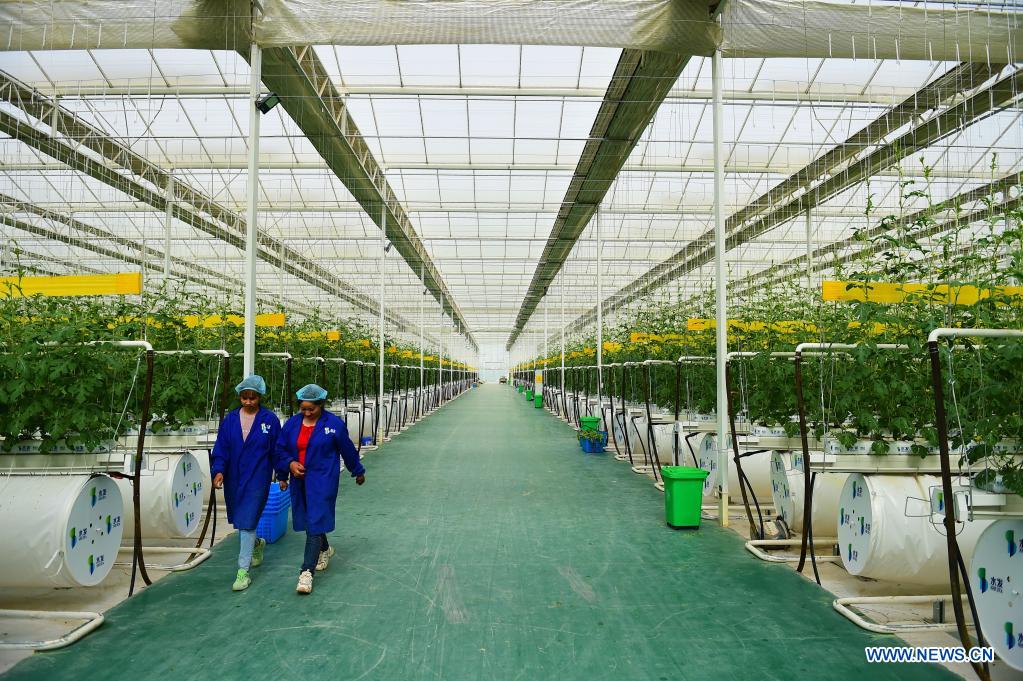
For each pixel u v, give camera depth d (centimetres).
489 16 719
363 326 1836
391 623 437
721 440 728
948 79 820
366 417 1498
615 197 1611
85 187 1341
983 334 363
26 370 463
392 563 572
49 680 358
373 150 1413
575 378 2059
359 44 735
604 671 369
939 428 363
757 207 1431
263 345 1057
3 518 424
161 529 579
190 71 1070
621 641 410
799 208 1341
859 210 1448
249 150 713
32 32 714
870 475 477
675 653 393
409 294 3133
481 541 646
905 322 528
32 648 393
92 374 506
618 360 1437
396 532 681
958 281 503
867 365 549
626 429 1144
